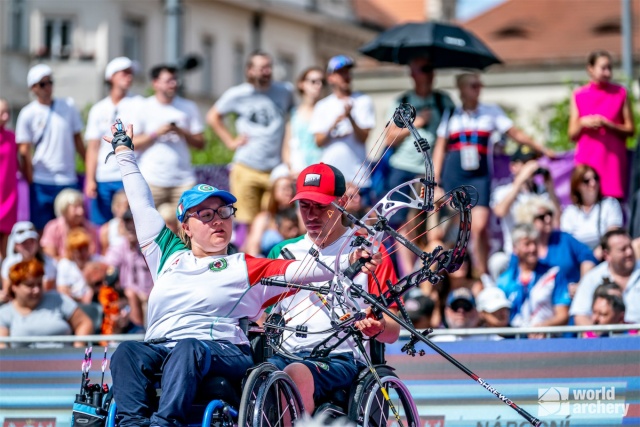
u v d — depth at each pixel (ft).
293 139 99.91
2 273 87.97
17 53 306.76
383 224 53.72
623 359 63.93
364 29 421.59
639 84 97.96
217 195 54.75
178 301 53.67
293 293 54.85
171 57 159.02
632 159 95.81
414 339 54.65
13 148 98.84
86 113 209.36
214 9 356.38
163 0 340.18
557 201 96.37
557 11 356.38
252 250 96.53
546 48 345.31
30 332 76.48
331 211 56.75
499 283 82.79
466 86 94.53
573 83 164.55
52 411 68.49
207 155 195.83
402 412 65.21
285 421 52.21
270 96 102.53
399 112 55.36
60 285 89.04
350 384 55.36
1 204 97.86
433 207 54.60
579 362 64.39
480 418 65.10
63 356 68.64
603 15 350.43
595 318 72.28
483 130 94.53
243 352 53.52
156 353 52.47
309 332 53.88
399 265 91.97
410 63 98.32
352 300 53.88
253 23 373.81
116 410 52.42
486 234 94.32
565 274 81.92
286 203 94.73
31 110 100.42
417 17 448.65
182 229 57.57
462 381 65.51
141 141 97.60
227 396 51.72
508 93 338.75
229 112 102.68
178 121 98.07
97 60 318.45
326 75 101.24
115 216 96.02
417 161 94.22
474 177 94.27
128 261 90.63
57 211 96.94
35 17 314.14
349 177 94.89
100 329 79.61
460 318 76.54
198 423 51.98
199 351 51.01
